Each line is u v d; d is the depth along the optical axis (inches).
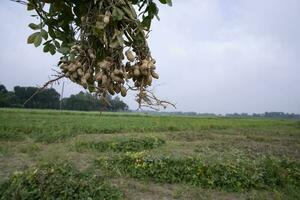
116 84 68.6
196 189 393.4
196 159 475.5
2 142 728.3
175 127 1332.4
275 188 407.2
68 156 575.2
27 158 548.7
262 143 950.4
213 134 1185.4
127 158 476.1
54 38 74.0
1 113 1685.5
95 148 665.6
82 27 66.6
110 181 411.2
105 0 64.9
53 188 305.0
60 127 1006.4
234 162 513.0
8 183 318.3
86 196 307.3
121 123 1358.3
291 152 767.7
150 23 70.6
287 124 2262.6
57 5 70.2
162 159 465.1
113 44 64.1
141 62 68.8
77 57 67.4
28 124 1050.7
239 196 381.1
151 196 365.1
